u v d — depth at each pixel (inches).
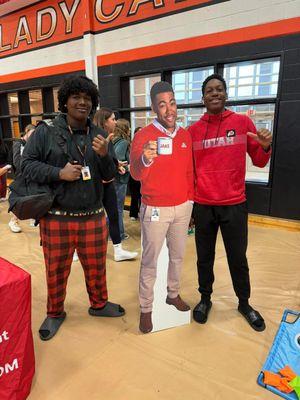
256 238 135.3
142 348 67.0
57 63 233.5
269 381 56.3
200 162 70.2
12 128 298.5
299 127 145.3
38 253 125.0
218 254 118.2
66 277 72.3
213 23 159.5
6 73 273.9
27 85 260.1
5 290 46.6
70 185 63.8
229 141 67.1
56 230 65.9
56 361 63.4
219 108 66.0
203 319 75.5
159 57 181.9
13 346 49.2
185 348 66.9
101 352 66.0
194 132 69.7
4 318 47.2
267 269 104.8
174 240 67.8
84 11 202.8
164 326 73.0
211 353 65.2
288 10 138.2
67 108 63.7
